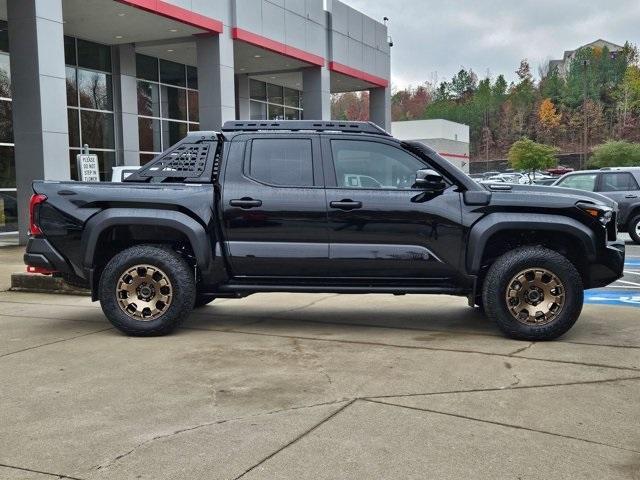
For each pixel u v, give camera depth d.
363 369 5.37
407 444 3.85
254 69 27.80
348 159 6.64
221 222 6.58
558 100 126.75
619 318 7.41
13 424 4.25
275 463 3.61
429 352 5.90
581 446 3.81
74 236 6.61
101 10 18.25
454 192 6.45
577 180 16.22
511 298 6.29
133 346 6.24
